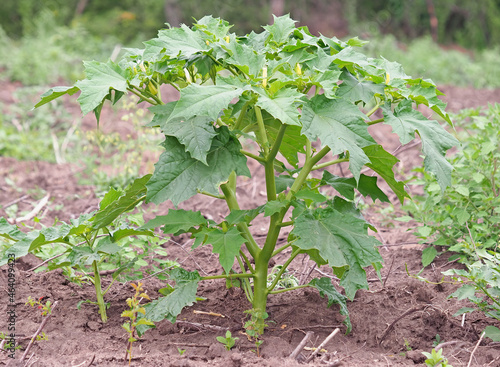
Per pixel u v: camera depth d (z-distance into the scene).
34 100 10.25
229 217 3.16
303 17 22.72
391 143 8.66
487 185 4.54
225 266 2.96
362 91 2.99
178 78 3.21
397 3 24.67
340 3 23.53
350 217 3.11
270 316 3.62
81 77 12.66
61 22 21.12
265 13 21.06
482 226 4.20
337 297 3.42
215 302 3.79
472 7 24.28
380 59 3.25
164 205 5.93
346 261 3.00
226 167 2.93
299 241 3.02
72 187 6.65
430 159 2.88
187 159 2.97
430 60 16.70
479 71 16.19
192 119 2.94
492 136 4.69
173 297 3.20
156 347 3.29
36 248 3.70
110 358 3.09
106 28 21.16
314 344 3.36
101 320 3.59
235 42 2.92
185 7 21.20
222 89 2.70
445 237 4.40
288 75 2.99
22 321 3.47
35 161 7.72
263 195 6.43
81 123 9.01
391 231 5.27
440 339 3.46
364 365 3.04
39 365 2.98
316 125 2.79
